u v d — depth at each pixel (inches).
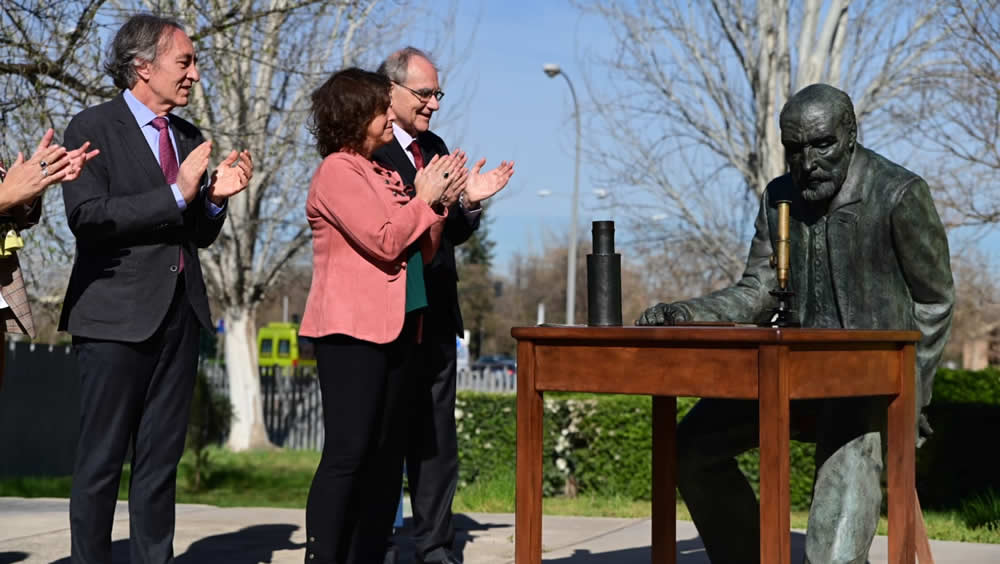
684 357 118.3
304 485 541.6
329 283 144.8
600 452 384.5
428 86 183.8
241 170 155.6
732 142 639.1
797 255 152.0
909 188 142.6
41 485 484.4
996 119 547.2
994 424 332.2
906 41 596.7
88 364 145.9
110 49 153.1
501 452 408.8
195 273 153.0
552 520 259.0
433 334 181.3
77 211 142.5
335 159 144.9
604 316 138.0
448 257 180.7
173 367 151.2
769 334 111.0
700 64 643.5
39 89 325.1
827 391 120.0
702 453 153.9
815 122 142.8
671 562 156.0
